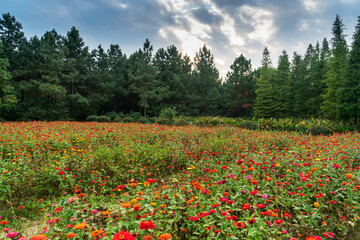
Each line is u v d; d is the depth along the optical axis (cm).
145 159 568
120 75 3697
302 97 3362
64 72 3052
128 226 248
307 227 278
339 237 279
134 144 677
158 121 1897
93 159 497
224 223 243
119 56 4097
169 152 620
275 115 3628
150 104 3738
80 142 727
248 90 4009
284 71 3850
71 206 270
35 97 3019
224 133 1138
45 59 2673
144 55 3622
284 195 343
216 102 4006
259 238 229
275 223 259
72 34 3353
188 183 389
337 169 425
